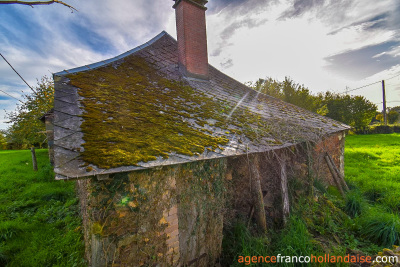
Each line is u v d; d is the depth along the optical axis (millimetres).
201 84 7594
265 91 17688
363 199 7398
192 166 3814
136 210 2949
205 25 8094
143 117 3916
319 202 6711
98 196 2635
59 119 3027
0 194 7855
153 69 6664
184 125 4250
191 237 3828
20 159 14539
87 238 3594
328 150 8820
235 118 5828
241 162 5473
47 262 4203
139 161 2578
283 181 5656
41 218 5977
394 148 18781
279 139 5320
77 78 4547
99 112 3549
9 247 4543
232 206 5270
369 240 5164
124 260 2852
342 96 34750
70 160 2256
